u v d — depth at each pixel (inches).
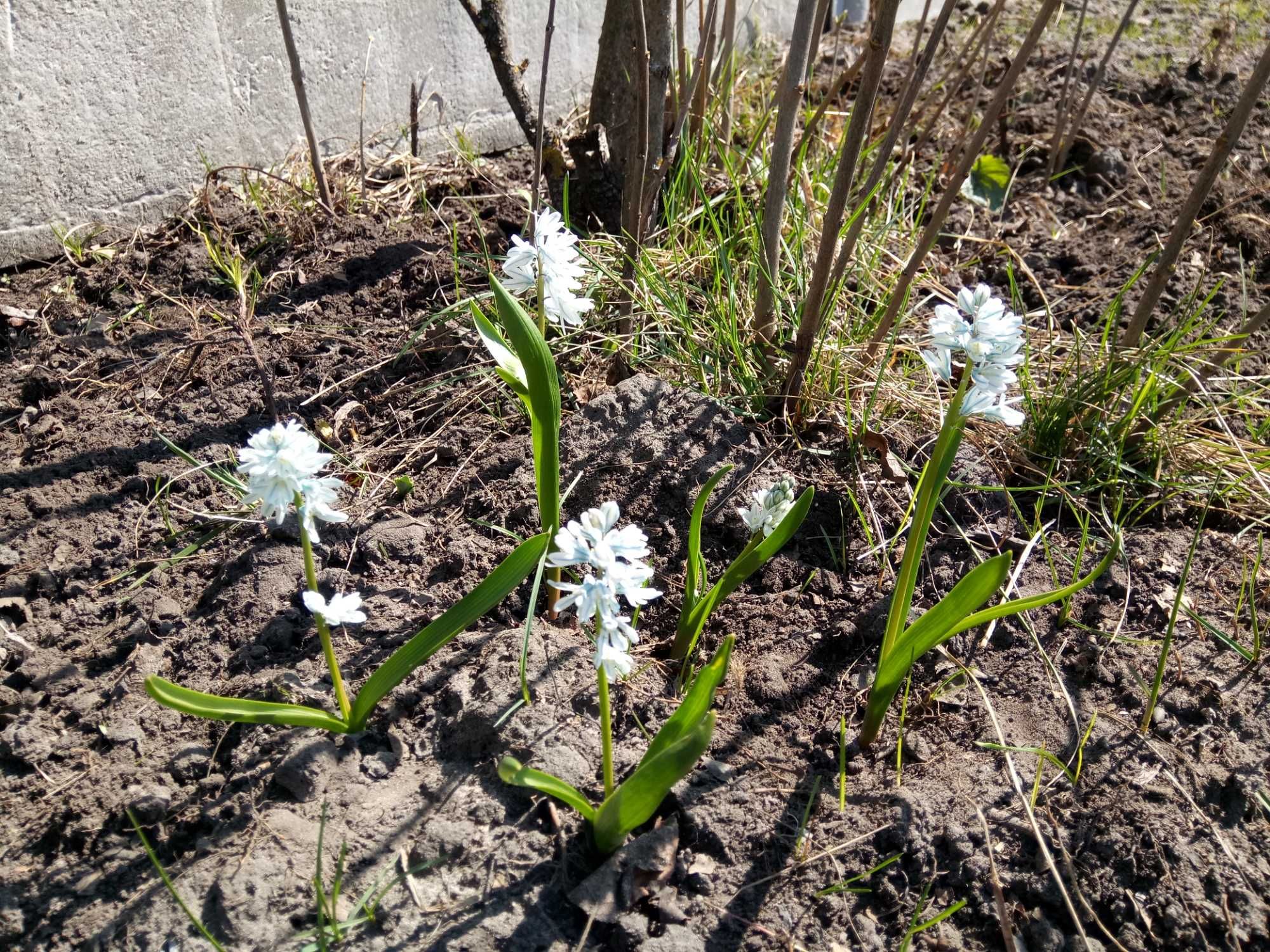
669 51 21.8
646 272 21.8
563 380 20.9
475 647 15.9
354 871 12.9
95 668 16.1
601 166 24.7
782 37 39.0
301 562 17.3
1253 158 30.4
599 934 12.6
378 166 28.7
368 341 22.2
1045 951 12.9
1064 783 14.5
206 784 14.1
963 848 13.7
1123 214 28.1
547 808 13.7
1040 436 20.1
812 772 14.7
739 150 28.6
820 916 13.0
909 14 41.6
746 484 18.3
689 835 13.7
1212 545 18.5
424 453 19.8
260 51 27.0
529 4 30.8
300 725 13.4
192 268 24.6
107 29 24.2
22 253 24.9
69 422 20.7
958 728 15.4
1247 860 13.6
